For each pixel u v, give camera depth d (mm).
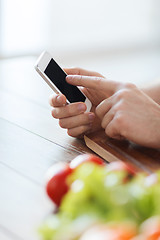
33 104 1215
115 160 855
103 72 3457
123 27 4195
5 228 602
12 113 1130
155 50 4164
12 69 1550
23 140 952
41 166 818
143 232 454
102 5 4012
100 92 1057
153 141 887
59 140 968
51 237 496
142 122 887
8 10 3443
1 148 898
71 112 960
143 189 516
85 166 588
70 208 522
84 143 963
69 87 979
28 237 579
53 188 635
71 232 475
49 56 960
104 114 951
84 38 3947
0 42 3469
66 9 3793
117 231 440
